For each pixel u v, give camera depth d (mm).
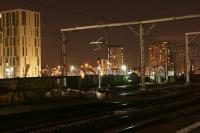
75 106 27219
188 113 22969
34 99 28500
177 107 27266
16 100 27609
